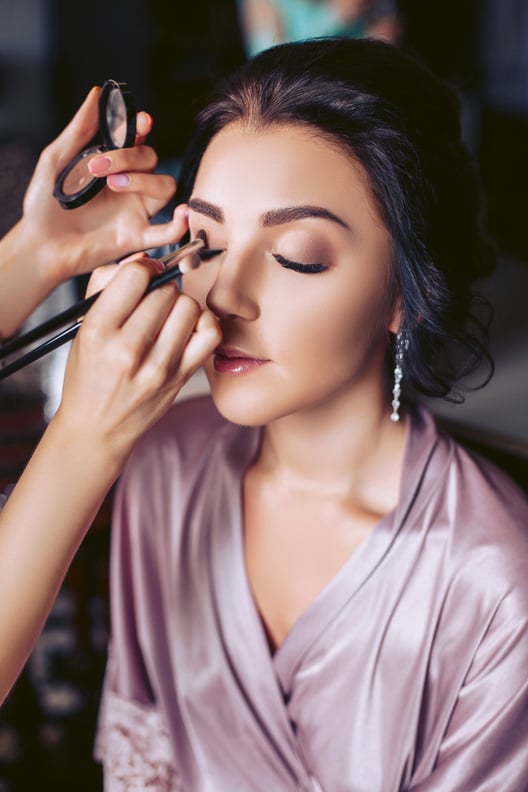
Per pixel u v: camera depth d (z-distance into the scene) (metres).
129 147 0.90
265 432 0.94
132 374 0.66
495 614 0.82
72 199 0.89
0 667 0.71
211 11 3.26
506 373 1.34
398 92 0.79
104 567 1.32
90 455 0.69
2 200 2.55
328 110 0.76
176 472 0.98
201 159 0.86
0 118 3.17
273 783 0.94
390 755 0.87
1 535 0.71
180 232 0.91
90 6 3.18
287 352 0.77
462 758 0.83
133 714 1.02
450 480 0.86
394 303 0.83
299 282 0.76
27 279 1.00
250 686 0.93
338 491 0.90
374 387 0.86
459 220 0.86
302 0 2.30
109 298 0.65
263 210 0.75
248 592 0.92
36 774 1.48
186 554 0.96
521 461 1.08
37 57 3.20
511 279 1.72
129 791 1.01
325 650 0.88
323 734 0.89
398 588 0.85
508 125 2.11
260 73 0.80
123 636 1.02
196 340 0.68
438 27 3.24
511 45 3.45
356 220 0.77
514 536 0.83
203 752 0.97
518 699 0.81
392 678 0.86
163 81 3.21
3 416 1.40
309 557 0.91
